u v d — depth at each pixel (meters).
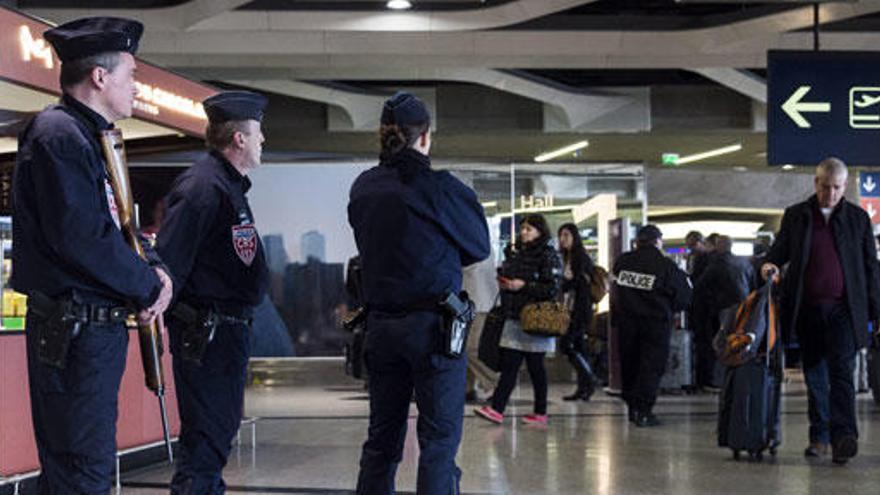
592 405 11.28
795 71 9.12
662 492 6.14
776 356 7.32
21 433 5.75
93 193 3.38
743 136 21.39
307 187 15.36
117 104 3.56
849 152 9.12
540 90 19.08
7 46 5.95
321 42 14.59
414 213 4.25
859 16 14.74
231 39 14.50
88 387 3.42
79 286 3.41
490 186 14.77
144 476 6.54
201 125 7.95
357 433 8.86
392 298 4.26
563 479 6.56
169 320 4.50
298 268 15.28
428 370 4.25
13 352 5.70
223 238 4.45
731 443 7.31
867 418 9.95
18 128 7.30
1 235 6.34
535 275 9.23
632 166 14.97
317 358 15.16
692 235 14.47
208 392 4.43
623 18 14.80
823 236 7.26
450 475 4.24
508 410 10.70
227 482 6.43
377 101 20.23
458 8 13.80
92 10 13.09
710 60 15.92
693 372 13.09
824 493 6.12
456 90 20.84
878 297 7.32
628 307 9.44
